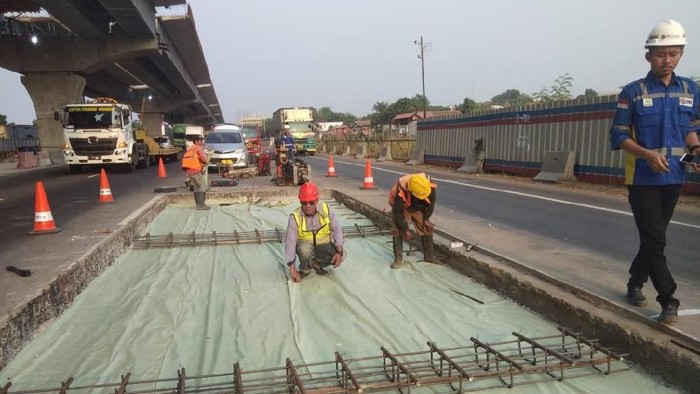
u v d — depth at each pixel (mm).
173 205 12305
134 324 4488
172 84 54219
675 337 3412
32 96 29859
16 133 46969
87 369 3666
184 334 4273
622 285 4645
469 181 15516
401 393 3320
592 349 3637
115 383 3395
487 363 3572
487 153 18469
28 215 9734
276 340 4141
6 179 18438
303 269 5777
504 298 5043
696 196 10523
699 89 3611
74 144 19078
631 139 3523
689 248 6289
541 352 3820
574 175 13906
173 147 30812
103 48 29828
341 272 5984
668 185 3488
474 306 4816
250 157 24109
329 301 5047
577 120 13758
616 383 3348
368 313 4680
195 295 5266
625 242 6672
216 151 18781
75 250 5965
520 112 16297
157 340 4156
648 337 3455
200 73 53906
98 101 20125
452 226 7898
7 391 3307
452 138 21312
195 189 11516
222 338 4180
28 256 5695
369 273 5938
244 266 6344
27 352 3916
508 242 6621
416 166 23688
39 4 22062
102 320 4578
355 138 39875
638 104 3490
